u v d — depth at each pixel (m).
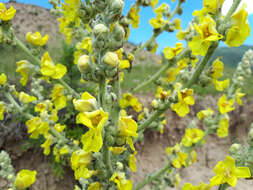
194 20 0.17
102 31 0.09
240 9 0.10
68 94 0.19
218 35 0.10
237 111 0.62
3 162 0.17
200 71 0.13
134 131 0.11
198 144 0.23
